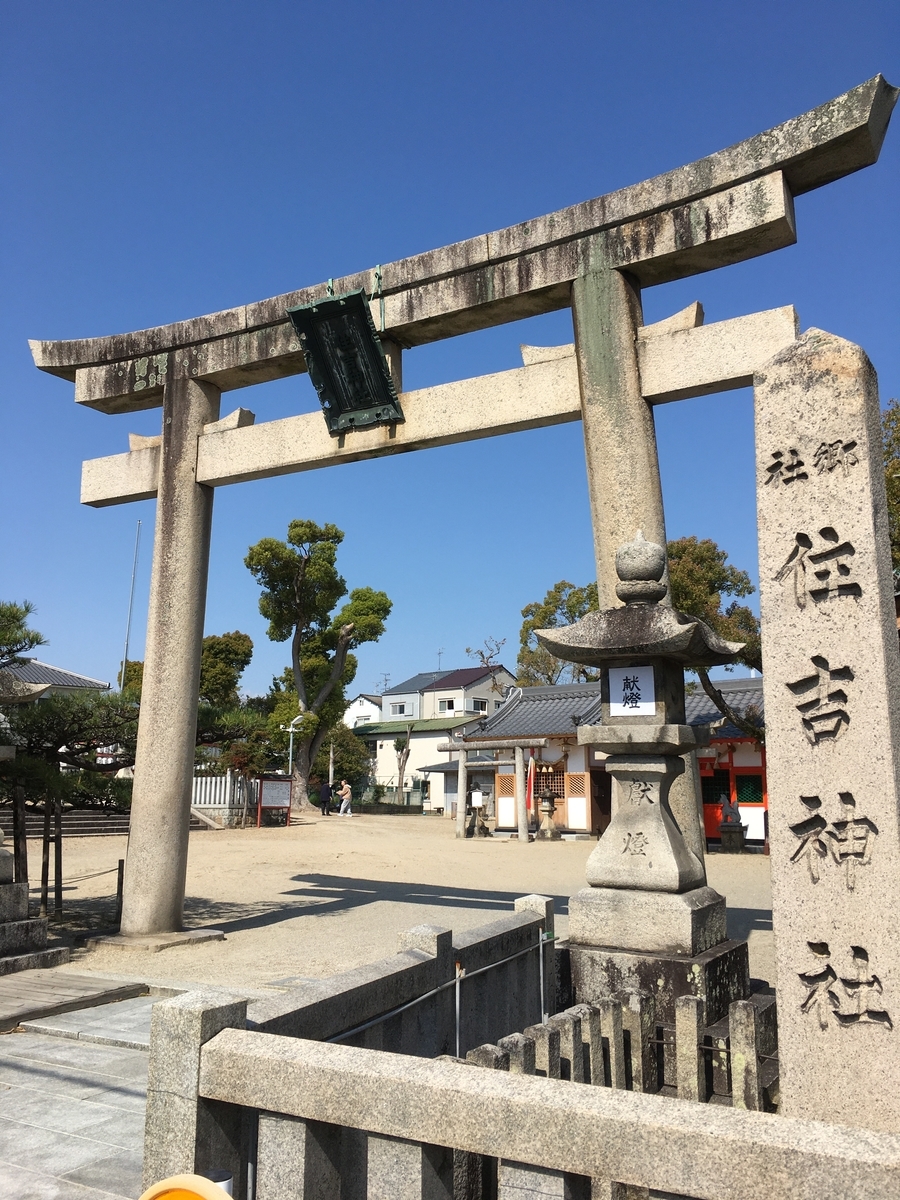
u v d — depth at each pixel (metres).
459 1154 2.83
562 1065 3.85
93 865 16.12
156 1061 2.83
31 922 8.05
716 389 7.20
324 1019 3.37
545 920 5.58
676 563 21.33
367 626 36.16
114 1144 4.23
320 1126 2.68
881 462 3.92
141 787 9.29
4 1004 6.37
